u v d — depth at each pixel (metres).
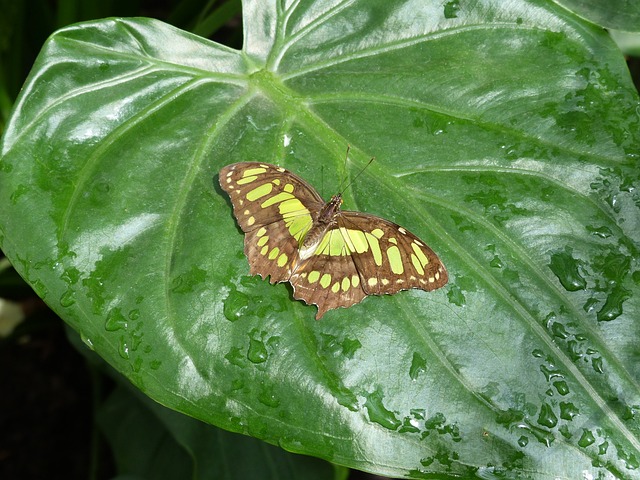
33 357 0.71
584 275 0.46
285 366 0.45
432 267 0.45
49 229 0.46
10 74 0.68
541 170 0.48
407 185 0.48
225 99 0.49
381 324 0.45
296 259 0.45
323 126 0.49
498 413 0.44
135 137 0.48
